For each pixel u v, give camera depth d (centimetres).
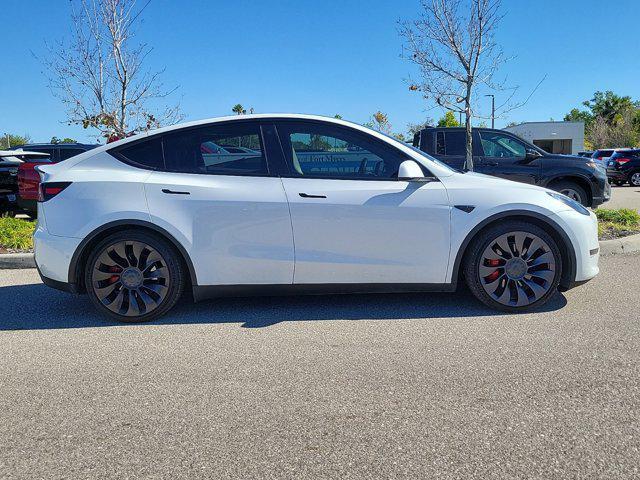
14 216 1066
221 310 471
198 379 329
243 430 267
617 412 275
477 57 1053
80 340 405
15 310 489
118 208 430
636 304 460
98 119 1058
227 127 449
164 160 446
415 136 1070
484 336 391
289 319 443
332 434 261
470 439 253
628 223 851
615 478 222
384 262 434
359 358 356
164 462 241
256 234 432
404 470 230
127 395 309
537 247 436
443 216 432
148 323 442
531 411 278
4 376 340
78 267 441
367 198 430
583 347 364
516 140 988
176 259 440
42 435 267
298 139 446
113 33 1053
